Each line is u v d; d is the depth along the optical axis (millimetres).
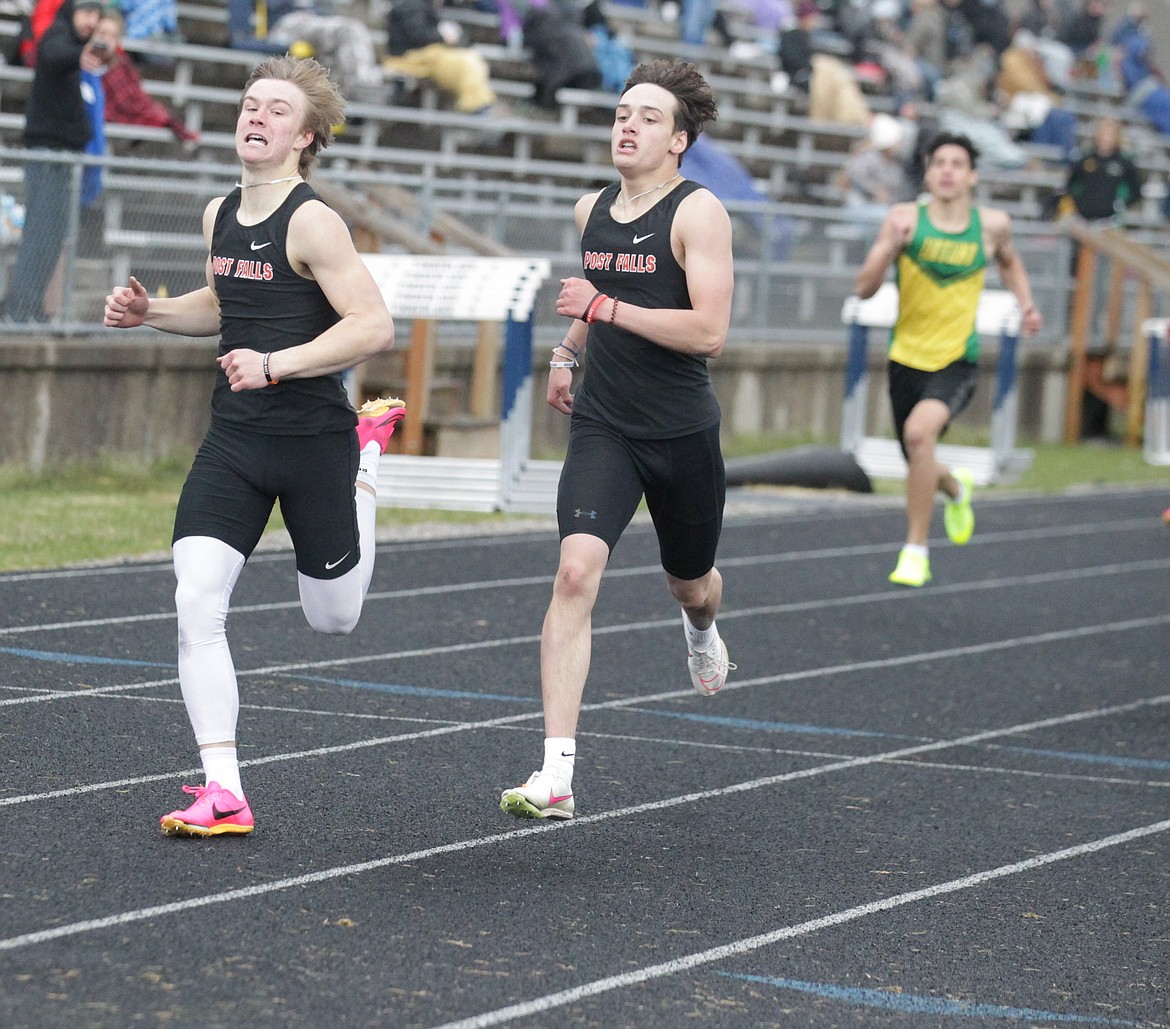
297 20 48250
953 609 27562
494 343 38250
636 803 15656
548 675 13586
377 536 30344
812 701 20547
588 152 55188
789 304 49656
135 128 38219
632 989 11078
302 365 12703
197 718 13445
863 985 11508
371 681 19812
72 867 12547
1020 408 56531
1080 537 36812
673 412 14203
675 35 66688
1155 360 54594
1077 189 58719
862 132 64750
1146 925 13227
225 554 13234
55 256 33469
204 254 36094
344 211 35719
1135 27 88750
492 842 14070
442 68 51219
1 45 42844
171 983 10523
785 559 31469
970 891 13758
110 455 34469
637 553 30828
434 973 11070
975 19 77875
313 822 14203
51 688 18125
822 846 14727
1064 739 19453
